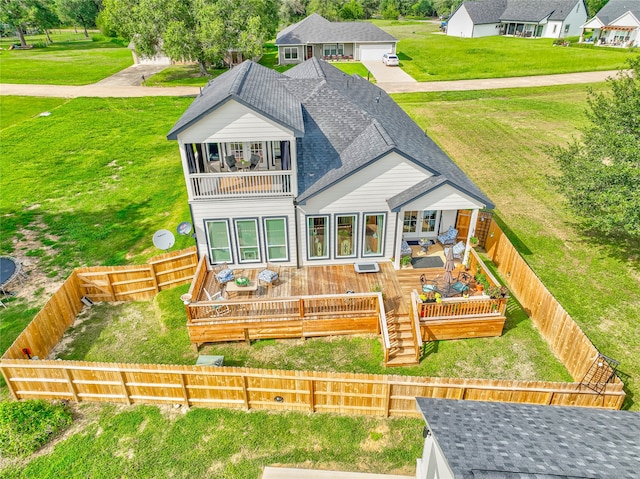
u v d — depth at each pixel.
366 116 20.61
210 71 63.59
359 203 17.72
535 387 12.37
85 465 12.13
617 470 6.39
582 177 19.69
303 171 18.38
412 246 20.36
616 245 21.36
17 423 12.84
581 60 60.00
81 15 108.50
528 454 6.86
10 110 45.75
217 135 16.00
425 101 47.09
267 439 12.80
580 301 17.73
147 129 40.59
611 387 12.34
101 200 27.58
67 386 13.95
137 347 16.55
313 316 16.08
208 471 11.93
